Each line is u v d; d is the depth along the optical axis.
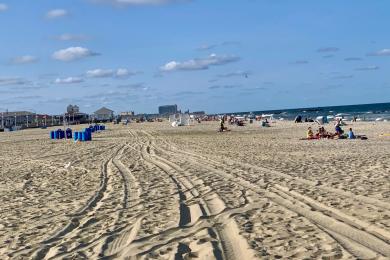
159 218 8.96
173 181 13.69
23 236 8.18
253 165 16.81
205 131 50.16
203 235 7.49
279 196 10.59
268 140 31.75
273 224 7.98
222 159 19.34
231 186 12.27
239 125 62.06
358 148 22.61
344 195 10.32
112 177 15.30
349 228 7.50
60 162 21.39
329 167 15.29
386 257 5.91
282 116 110.56
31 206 11.04
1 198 12.35
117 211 9.80
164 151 25.12
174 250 6.74
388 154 18.70
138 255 6.61
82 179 15.31
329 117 82.06
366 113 103.44
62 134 47.19
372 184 11.55
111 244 7.32
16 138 54.00
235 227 7.85
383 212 8.48
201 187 12.34
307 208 9.15
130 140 38.16
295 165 16.33
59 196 12.25
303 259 6.00
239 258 6.25
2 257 6.93
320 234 7.18
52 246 7.43
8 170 19.16
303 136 35.66
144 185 13.20
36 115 156.00
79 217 9.52
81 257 6.69
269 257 6.12
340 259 5.93
